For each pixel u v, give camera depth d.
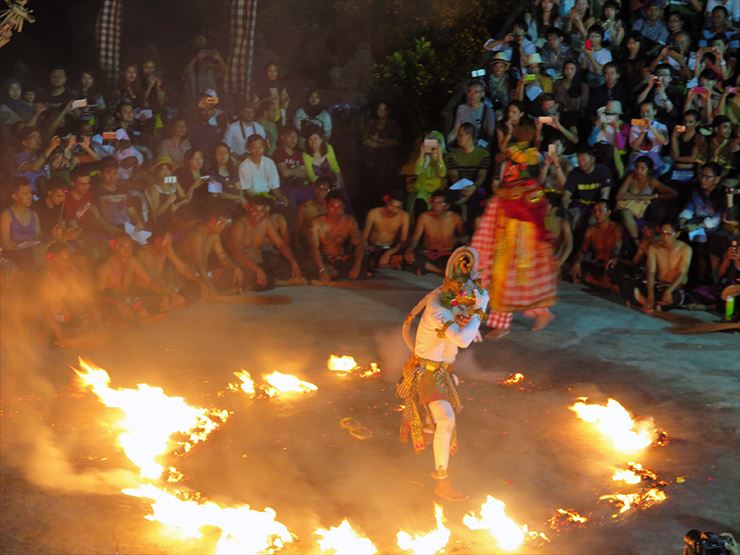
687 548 4.48
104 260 9.22
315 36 17.14
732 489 5.99
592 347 8.79
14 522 5.53
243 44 13.59
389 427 6.91
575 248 11.32
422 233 11.59
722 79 12.46
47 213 9.99
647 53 13.25
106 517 5.61
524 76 12.38
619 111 11.80
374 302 10.23
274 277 10.80
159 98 13.30
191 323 9.39
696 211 10.73
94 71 14.55
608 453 6.51
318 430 6.84
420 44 14.85
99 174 10.81
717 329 9.23
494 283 8.69
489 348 8.74
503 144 11.89
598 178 11.15
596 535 5.45
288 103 14.33
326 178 11.35
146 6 17.05
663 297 9.86
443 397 5.98
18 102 12.05
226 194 11.48
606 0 13.66
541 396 7.55
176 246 10.33
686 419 7.11
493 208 8.66
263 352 8.55
